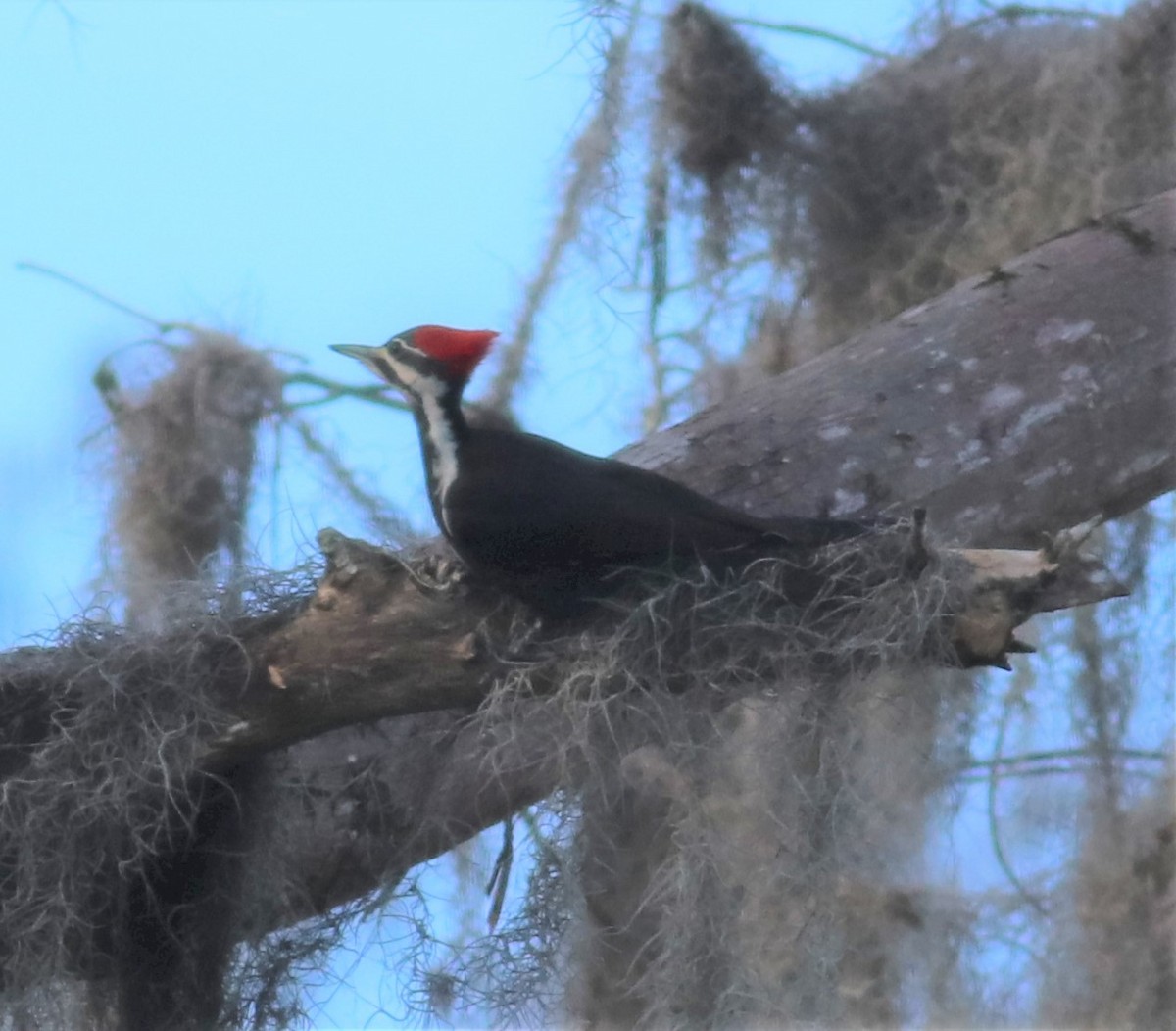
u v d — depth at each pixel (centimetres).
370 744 896
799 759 759
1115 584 728
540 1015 815
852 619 734
